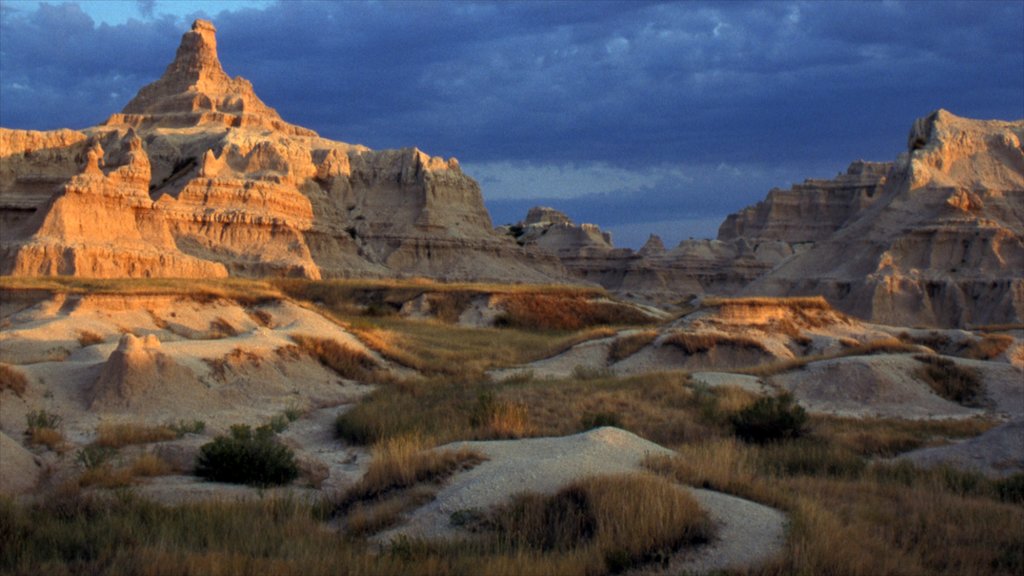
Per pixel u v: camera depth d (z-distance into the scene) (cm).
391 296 6938
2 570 1055
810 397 3216
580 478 1323
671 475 1385
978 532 1364
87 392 2558
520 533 1212
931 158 10512
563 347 4456
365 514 1345
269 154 10712
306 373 3297
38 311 3784
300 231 9719
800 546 1137
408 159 12144
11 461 1673
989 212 9806
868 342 4462
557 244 15700
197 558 1069
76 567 1071
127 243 6925
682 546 1161
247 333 3594
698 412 2616
